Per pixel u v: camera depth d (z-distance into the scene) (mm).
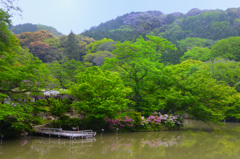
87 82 20531
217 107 25281
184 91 25469
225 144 18016
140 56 25766
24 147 14930
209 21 117000
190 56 70250
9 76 14094
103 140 18297
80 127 21031
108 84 20703
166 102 25828
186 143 18156
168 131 24531
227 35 95125
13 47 21891
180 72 29438
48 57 61688
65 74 39875
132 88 26188
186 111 26625
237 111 31875
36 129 19578
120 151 14883
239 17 114688
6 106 14180
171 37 101688
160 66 27344
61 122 19922
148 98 25188
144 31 124875
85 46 74875
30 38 72000
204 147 16734
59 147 15328
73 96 22188
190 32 111188
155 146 16766
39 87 16953
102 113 20281
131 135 21094
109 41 69375
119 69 27156
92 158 12945
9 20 18828
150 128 24234
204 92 24938
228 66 41875
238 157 13867
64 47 69625
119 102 20953
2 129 17266
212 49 64375
